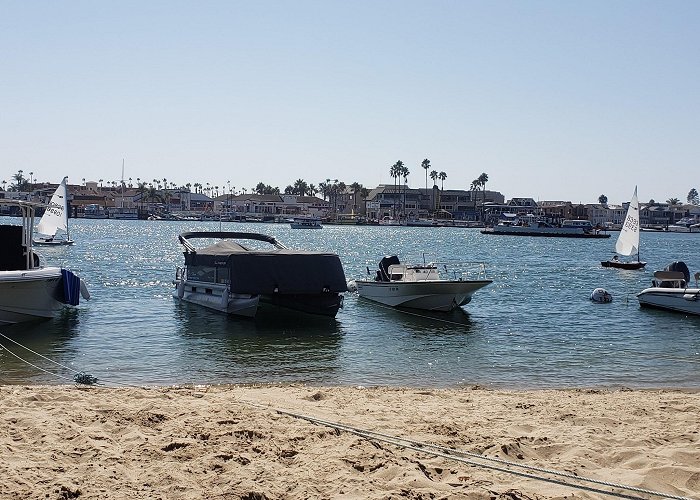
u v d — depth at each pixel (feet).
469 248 348.59
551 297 132.36
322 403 42.93
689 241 554.05
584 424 39.06
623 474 29.60
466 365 66.85
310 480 26.89
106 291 128.16
